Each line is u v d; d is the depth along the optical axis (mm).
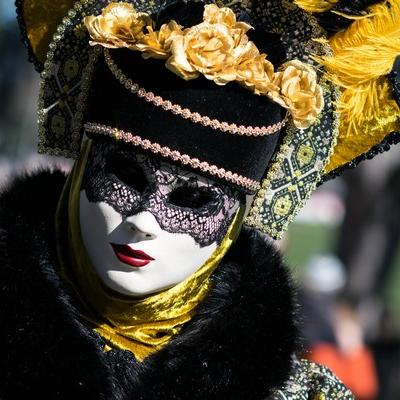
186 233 3199
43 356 3143
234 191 3297
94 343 3221
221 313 3350
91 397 3154
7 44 15766
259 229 3502
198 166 3170
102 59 3268
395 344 7590
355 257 12078
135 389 3229
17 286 3170
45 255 3264
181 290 3316
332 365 6664
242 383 3285
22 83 15977
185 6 3256
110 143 3197
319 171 3502
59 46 3389
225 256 3484
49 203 3410
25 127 16078
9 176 3484
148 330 3334
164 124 3139
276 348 3354
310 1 3340
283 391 3459
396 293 14484
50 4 3441
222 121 3160
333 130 3479
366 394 6762
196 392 3242
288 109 3236
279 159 3438
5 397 3133
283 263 3514
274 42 3318
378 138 3545
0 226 3256
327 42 3395
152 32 3111
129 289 3203
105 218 3180
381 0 3377
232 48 3109
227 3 3365
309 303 6938
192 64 3076
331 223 18391
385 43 3381
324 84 3443
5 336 3143
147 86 3137
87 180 3234
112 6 3230
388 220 12031
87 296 3316
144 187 3180
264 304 3381
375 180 11938
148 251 3170
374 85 3486
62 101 3414
